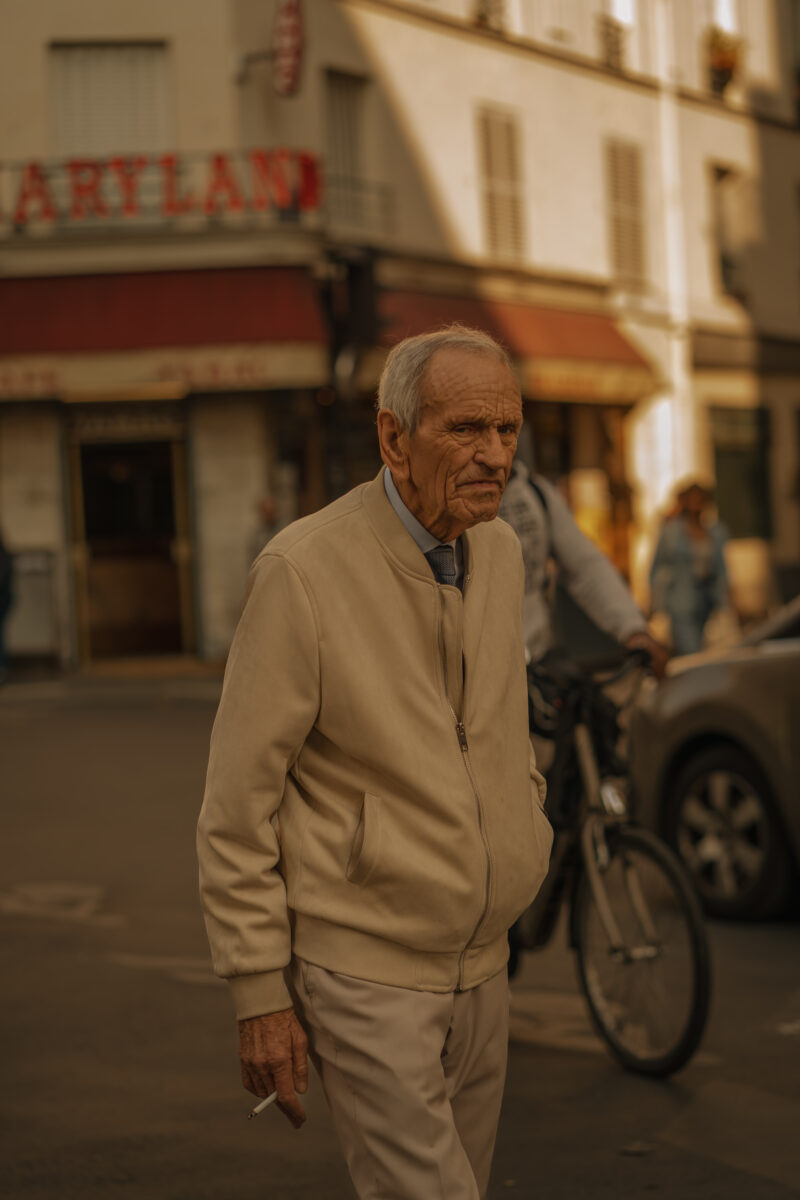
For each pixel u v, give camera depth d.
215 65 18.67
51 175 18.52
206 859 2.43
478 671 2.51
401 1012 2.41
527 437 4.88
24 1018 5.18
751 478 26.61
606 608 4.73
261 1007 2.39
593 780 4.64
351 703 2.41
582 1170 3.79
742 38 26.28
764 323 27.08
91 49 18.83
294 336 17.91
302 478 19.33
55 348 17.88
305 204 18.50
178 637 19.16
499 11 21.78
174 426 18.94
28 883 7.28
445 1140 2.40
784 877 6.23
